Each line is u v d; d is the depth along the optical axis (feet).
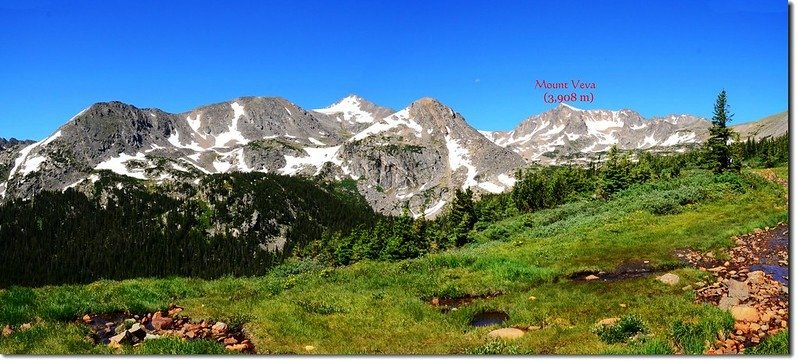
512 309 54.75
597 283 63.72
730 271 61.93
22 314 53.88
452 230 211.41
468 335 46.14
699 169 220.64
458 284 70.69
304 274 91.97
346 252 200.34
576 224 132.36
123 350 42.22
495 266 79.56
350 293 66.49
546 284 67.67
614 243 92.84
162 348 41.86
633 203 147.02
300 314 54.34
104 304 60.54
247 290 73.15
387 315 54.60
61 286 73.31
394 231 195.52
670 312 46.26
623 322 42.27
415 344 44.09
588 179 259.19
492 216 256.11
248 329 49.21
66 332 47.47
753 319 42.42
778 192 129.29
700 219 108.17
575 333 42.86
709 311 44.80
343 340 45.91
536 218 177.47
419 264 85.51
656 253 78.38
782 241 75.31
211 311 55.67
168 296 68.13
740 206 117.70
